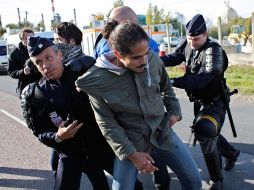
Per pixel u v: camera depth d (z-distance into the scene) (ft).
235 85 31.78
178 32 112.27
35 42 8.41
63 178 8.96
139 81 7.82
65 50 9.22
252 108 23.29
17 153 18.20
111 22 9.81
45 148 18.66
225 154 13.35
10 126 24.29
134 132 8.16
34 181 14.58
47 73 8.47
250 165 14.34
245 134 18.08
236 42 76.89
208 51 10.82
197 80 10.68
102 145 9.12
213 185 11.75
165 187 11.60
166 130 8.47
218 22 50.80
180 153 8.70
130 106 7.89
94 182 10.16
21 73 14.58
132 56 7.24
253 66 45.83
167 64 12.32
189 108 25.20
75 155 9.01
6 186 14.32
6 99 36.99
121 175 8.23
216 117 10.96
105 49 10.11
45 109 8.74
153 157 8.96
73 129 8.34
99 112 7.99
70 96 8.64
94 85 7.73
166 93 9.11
